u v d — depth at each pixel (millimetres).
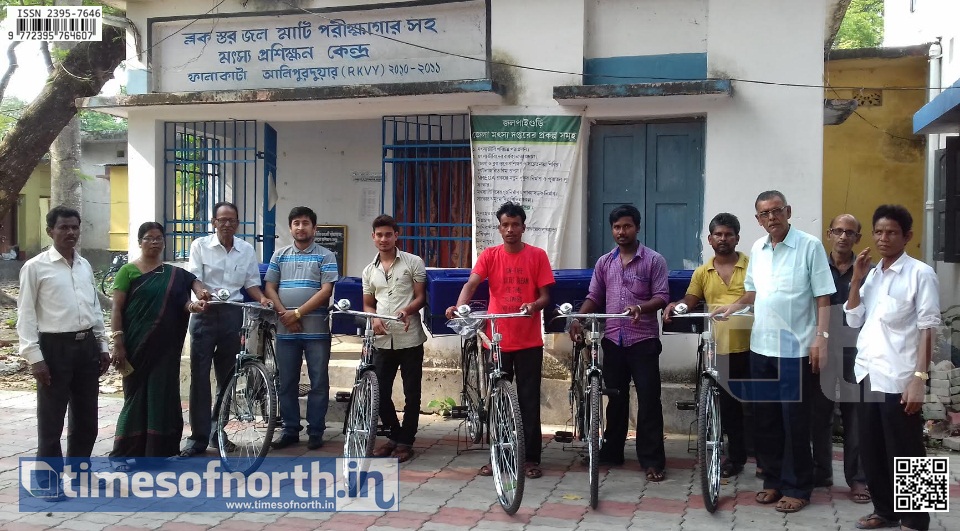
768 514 4883
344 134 9938
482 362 5875
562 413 7133
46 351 5117
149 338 5617
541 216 7094
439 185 7836
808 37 6586
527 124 7113
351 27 7547
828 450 5387
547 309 6125
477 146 7215
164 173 8117
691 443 6520
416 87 6961
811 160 6594
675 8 6914
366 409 5211
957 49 9477
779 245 5004
